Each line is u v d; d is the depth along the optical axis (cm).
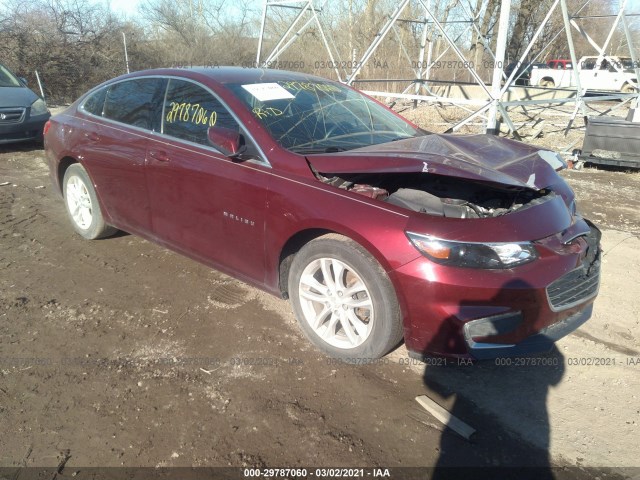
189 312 362
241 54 2231
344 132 367
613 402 282
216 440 250
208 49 2239
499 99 899
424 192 312
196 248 375
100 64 1762
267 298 382
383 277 276
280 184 312
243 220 333
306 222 299
